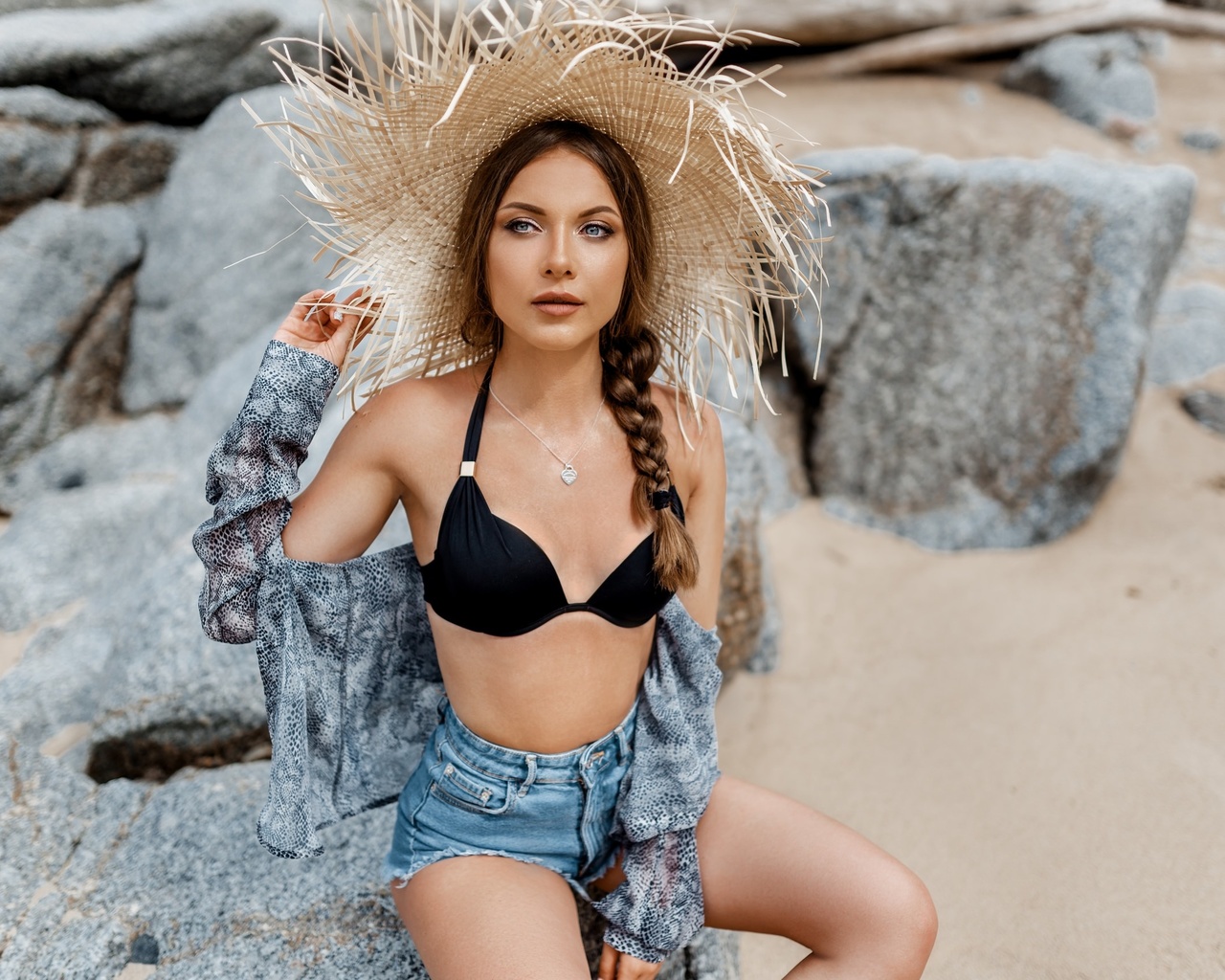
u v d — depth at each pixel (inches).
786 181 70.6
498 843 79.0
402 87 68.2
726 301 80.9
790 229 76.7
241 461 71.9
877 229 178.2
